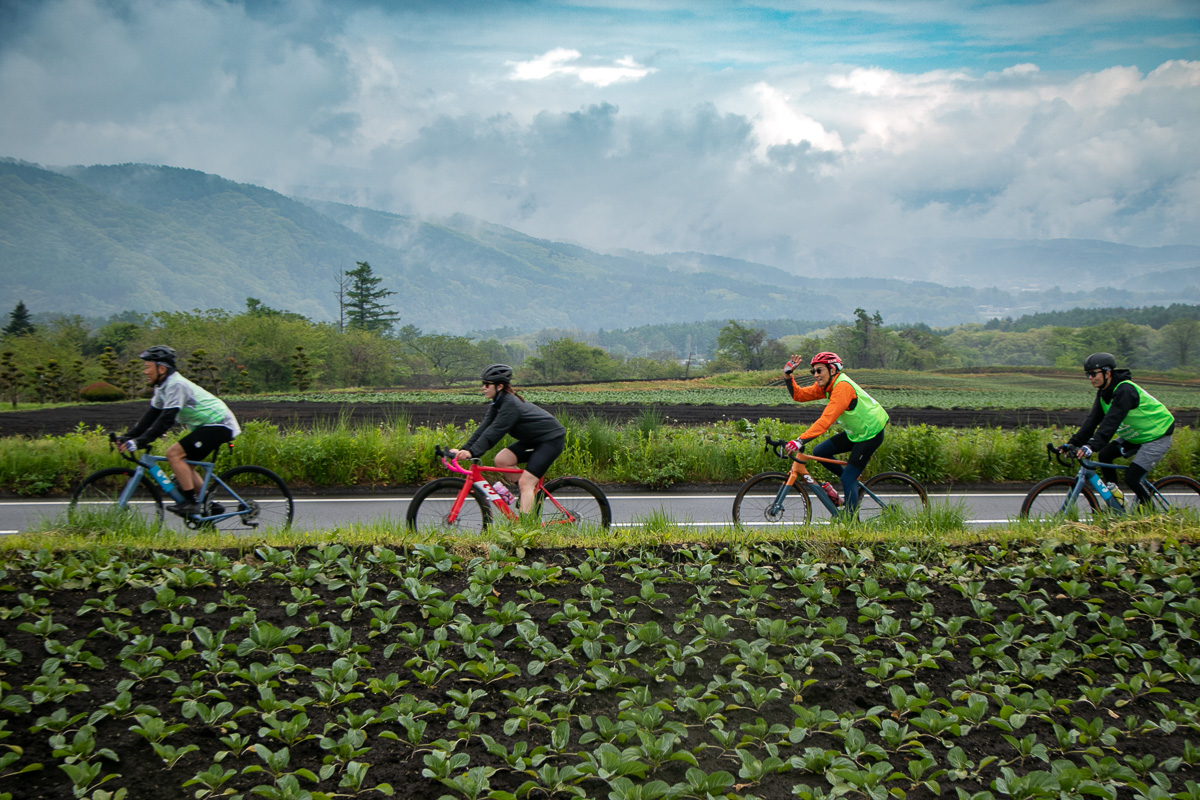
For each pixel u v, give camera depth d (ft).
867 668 12.50
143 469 21.95
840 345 431.84
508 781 9.31
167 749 9.38
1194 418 107.04
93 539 17.63
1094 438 23.58
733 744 10.21
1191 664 12.84
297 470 35.14
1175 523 20.39
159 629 12.95
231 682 11.43
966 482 39.60
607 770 9.09
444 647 12.67
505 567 15.78
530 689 11.16
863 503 23.89
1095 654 13.24
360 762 9.49
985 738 10.77
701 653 12.94
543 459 20.74
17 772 8.87
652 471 36.06
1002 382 238.27
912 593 15.43
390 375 243.40
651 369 460.55
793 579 16.37
